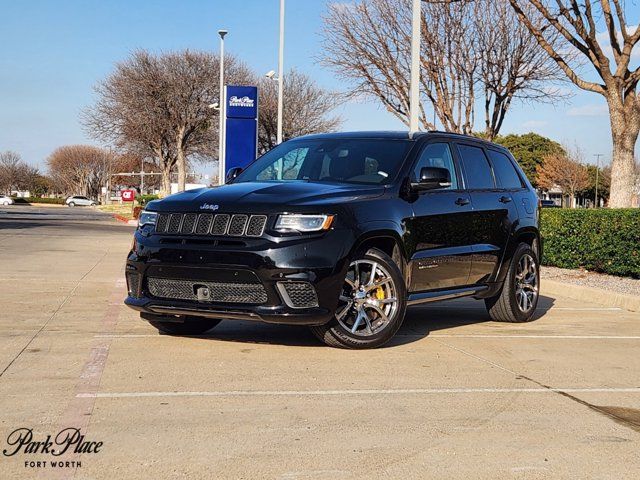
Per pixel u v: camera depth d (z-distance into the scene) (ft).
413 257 23.38
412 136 25.58
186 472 12.29
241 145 75.77
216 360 20.36
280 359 20.67
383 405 16.48
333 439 14.10
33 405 15.81
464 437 14.42
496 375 19.61
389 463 12.90
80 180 427.74
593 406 16.88
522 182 30.27
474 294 26.84
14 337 23.17
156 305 21.67
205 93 176.96
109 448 13.35
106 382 17.79
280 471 12.41
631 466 13.03
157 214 22.11
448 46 69.51
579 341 25.08
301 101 182.50
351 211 21.45
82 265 46.32
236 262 20.40
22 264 45.93
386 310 22.31
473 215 26.09
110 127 178.29
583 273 46.16
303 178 24.80
